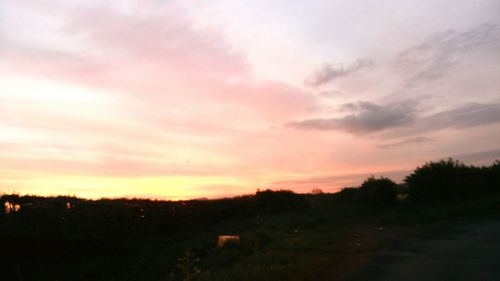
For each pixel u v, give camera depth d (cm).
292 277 1346
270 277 1340
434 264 1384
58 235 2116
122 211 2534
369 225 2764
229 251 1931
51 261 1995
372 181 3894
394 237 2095
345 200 4306
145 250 2328
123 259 2188
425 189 3500
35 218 2116
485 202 2983
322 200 4566
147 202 2842
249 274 1374
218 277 1425
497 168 3641
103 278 1977
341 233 2375
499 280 1156
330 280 1284
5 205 2088
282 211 3809
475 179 3506
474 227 2220
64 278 1897
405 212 3275
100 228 2331
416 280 1203
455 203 3284
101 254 2198
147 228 2648
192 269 1717
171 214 2870
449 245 1723
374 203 3691
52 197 2372
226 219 3347
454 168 3544
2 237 1945
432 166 3578
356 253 1709
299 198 4088
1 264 1836
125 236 2434
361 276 1293
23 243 1988
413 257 1526
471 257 1454
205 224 3105
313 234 2320
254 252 1838
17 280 1797
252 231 2534
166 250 2306
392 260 1497
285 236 2212
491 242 1714
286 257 1606
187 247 2219
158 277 1895
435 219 2728
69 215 2252
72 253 2122
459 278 1198
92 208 2397
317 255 1688
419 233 2166
